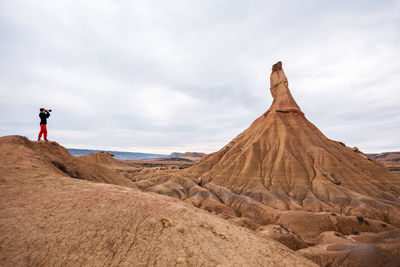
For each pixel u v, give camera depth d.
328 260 27.53
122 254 7.18
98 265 6.66
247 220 40.78
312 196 66.50
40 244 7.12
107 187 11.80
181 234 8.59
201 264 7.27
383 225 45.00
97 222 8.49
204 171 103.88
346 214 56.19
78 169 18.98
